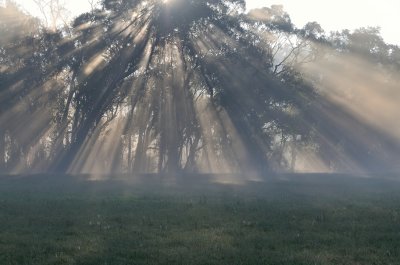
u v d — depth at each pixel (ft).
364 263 41.70
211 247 46.80
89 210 72.90
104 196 97.14
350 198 96.78
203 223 60.13
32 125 253.03
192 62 246.68
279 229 57.06
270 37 260.21
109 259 42.19
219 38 247.09
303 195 104.63
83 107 236.84
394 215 68.80
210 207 76.38
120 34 238.48
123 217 64.90
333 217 66.69
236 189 123.75
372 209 76.18
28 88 243.81
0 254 44.27
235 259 42.42
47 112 252.21
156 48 239.50
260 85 251.19
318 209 75.46
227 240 50.03
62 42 240.32
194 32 242.17
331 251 45.93
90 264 40.98
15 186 131.34
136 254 43.98
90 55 236.63
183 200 88.43
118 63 235.20
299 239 51.01
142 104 257.34
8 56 244.22
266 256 43.70
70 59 238.27
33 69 242.17
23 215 67.82
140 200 87.76
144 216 66.08
